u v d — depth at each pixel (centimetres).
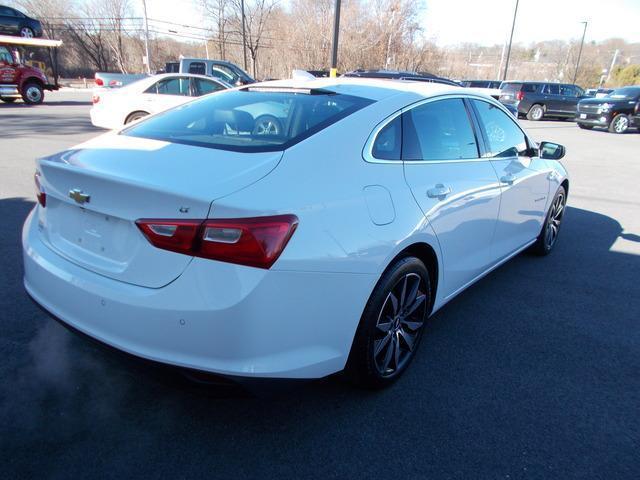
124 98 973
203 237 182
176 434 230
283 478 209
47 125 1267
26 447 218
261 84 322
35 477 203
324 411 251
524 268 468
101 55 5894
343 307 217
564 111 2273
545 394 275
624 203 748
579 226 619
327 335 214
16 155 839
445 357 307
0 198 581
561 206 506
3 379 262
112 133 278
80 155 235
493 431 243
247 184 195
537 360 309
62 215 230
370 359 247
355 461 220
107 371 273
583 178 930
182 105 311
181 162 213
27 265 241
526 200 400
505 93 2295
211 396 200
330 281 207
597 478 217
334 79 331
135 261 196
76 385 261
